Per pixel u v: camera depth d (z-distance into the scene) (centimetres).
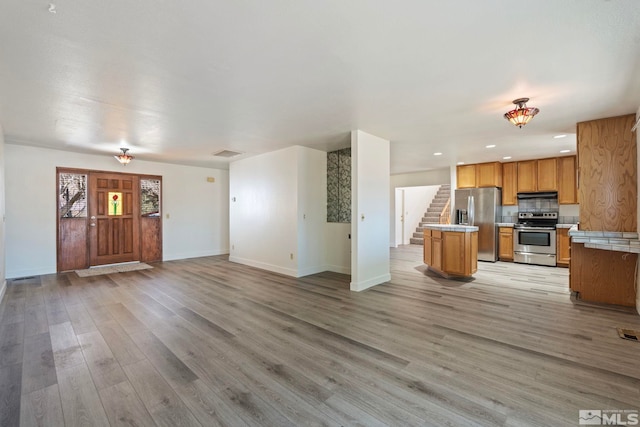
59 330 283
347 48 205
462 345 250
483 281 476
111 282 471
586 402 176
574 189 584
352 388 191
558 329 283
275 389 190
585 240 324
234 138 456
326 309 343
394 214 917
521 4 160
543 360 225
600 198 353
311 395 184
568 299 379
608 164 348
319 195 557
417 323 300
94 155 579
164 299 382
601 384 194
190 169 717
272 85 265
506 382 196
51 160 530
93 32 184
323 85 265
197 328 288
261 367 217
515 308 345
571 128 395
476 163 682
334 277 509
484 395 183
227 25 178
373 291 419
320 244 559
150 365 220
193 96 289
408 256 734
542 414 165
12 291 417
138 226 640
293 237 521
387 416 165
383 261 472
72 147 513
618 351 238
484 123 377
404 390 189
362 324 298
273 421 162
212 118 356
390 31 185
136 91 276
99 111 329
